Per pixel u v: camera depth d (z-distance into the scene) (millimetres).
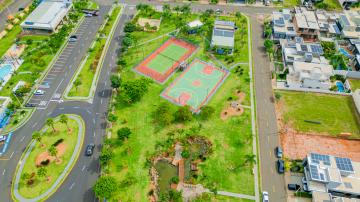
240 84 173750
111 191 116875
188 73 180750
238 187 126812
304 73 170750
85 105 163125
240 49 198625
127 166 134250
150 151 140125
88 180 130375
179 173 131625
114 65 187625
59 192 126312
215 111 158125
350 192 119625
